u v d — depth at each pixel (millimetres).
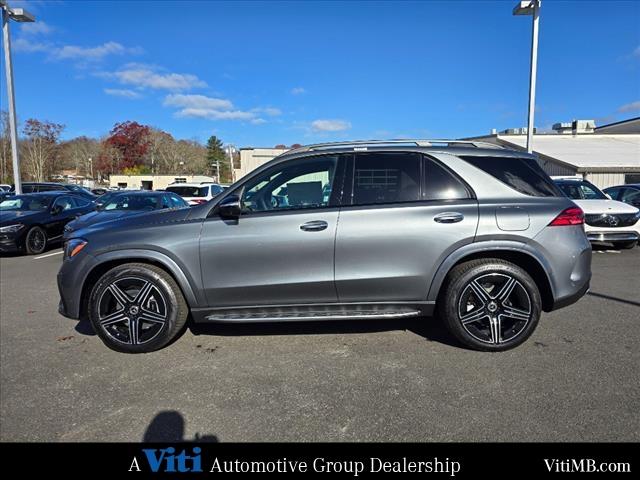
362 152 3549
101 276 3516
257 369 3260
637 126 30328
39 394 2930
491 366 3238
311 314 3492
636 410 2621
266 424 2559
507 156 3605
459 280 3404
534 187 3516
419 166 3498
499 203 3396
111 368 3312
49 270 7383
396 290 3422
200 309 3488
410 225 3354
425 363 3309
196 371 3242
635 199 10312
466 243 3352
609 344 3629
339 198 3449
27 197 9953
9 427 2553
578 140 25547
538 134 28656
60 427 2553
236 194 3516
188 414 2670
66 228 7742
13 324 4383
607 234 8258
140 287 3508
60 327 4277
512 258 3510
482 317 3449
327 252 3369
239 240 3381
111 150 77000
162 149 85125
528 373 3115
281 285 3408
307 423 2561
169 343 3746
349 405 2738
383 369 3221
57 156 63094
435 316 4379
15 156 15531
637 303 4820
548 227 3361
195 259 3400
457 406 2699
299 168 3553
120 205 9055
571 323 4152
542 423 2508
